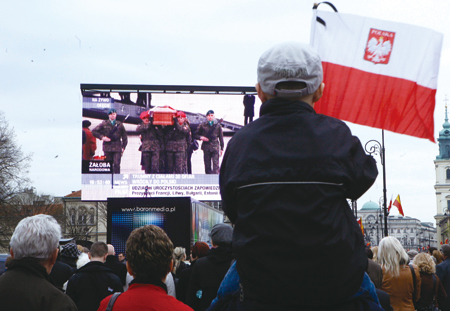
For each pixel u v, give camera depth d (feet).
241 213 6.36
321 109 16.99
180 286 23.22
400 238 588.91
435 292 25.53
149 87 76.23
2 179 133.69
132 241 10.73
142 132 76.02
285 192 6.15
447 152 482.28
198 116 76.79
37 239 10.63
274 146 6.40
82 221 256.11
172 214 45.78
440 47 16.35
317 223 5.98
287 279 5.95
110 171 75.36
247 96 77.30
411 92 16.47
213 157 76.28
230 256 20.11
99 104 76.02
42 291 10.24
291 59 6.84
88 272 21.18
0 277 10.46
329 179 6.15
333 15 16.89
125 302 10.28
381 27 16.66
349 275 6.05
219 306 6.82
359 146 6.68
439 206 472.44
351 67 16.84
